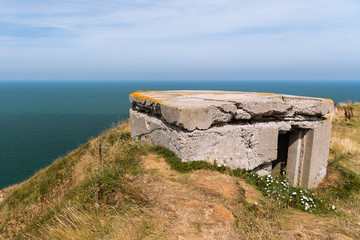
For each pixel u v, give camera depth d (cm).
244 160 563
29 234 354
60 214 366
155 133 647
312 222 378
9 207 823
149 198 378
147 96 725
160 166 504
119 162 547
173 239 293
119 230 306
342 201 540
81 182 500
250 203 409
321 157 635
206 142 515
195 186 421
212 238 297
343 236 322
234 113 535
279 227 346
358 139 901
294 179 645
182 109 475
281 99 630
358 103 1500
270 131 580
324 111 607
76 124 4475
